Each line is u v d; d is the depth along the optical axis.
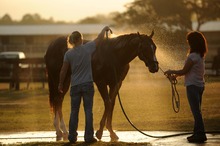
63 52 14.70
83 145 11.73
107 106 13.46
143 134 14.08
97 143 11.95
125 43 13.55
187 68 12.55
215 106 21.05
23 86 35.81
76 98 12.05
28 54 78.31
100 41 13.76
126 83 35.59
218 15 69.75
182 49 30.02
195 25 80.19
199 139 12.57
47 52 15.16
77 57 12.00
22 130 16.31
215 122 16.84
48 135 15.02
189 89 12.61
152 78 40.03
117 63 13.62
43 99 26.80
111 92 13.77
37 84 37.47
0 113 20.92
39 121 18.38
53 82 14.88
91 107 12.07
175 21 65.31
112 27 70.44
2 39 85.88
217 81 33.28
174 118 18.14
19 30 85.75
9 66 40.03
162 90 29.47
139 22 66.75
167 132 14.92
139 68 40.59
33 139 14.25
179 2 66.38
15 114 20.59
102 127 13.45
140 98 25.11
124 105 22.28
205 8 69.19
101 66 13.55
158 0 66.31
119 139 13.62
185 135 14.11
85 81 11.97
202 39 12.69
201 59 12.62
